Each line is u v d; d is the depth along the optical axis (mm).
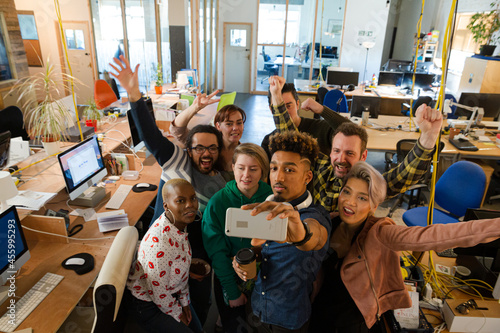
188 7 6762
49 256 2115
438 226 1159
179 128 2316
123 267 1499
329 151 2334
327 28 9430
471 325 1631
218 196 1535
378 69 9445
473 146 4312
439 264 2051
